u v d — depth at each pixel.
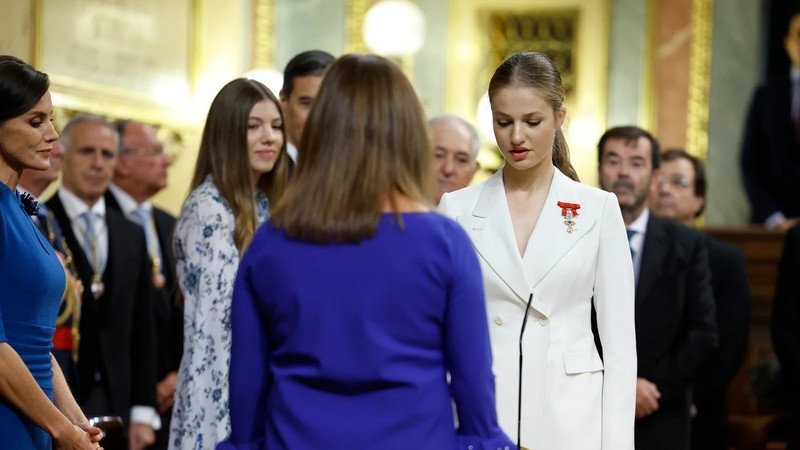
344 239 3.07
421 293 3.06
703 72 13.00
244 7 12.51
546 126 3.99
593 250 4.08
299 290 3.08
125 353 6.22
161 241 7.29
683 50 13.05
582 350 4.05
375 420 3.03
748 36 12.99
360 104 3.12
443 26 13.27
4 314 3.89
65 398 4.25
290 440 3.05
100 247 6.30
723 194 12.98
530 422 3.98
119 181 7.42
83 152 6.32
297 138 5.64
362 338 3.04
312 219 3.08
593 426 4.01
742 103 12.99
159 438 6.87
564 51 13.23
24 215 4.03
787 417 7.93
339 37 13.16
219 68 10.96
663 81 13.08
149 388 6.37
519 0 13.20
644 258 5.78
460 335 3.08
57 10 8.60
